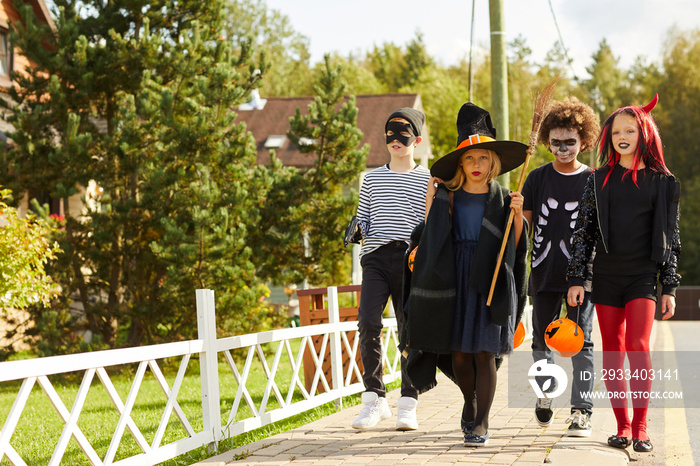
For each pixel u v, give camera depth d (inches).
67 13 602.5
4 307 452.4
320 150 608.7
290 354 296.8
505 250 223.5
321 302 396.5
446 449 235.8
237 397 259.9
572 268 242.1
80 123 573.9
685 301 1311.5
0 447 169.0
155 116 538.0
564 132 259.9
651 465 225.0
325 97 609.6
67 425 186.9
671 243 231.0
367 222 287.0
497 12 522.6
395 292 281.9
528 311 658.8
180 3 601.3
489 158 231.9
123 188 584.4
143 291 572.1
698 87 2723.9
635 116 234.4
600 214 235.9
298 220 581.9
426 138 1424.7
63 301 561.3
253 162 606.9
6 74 771.4
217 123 550.0
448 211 229.6
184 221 547.2
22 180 561.6
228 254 528.4
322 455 233.3
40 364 177.0
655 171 234.5
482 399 233.0
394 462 219.9
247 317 564.7
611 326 239.5
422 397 350.6
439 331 223.5
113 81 573.3
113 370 564.7
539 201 265.6
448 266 225.3
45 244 474.3
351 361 353.4
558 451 224.5
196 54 568.7
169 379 528.1
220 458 232.4
